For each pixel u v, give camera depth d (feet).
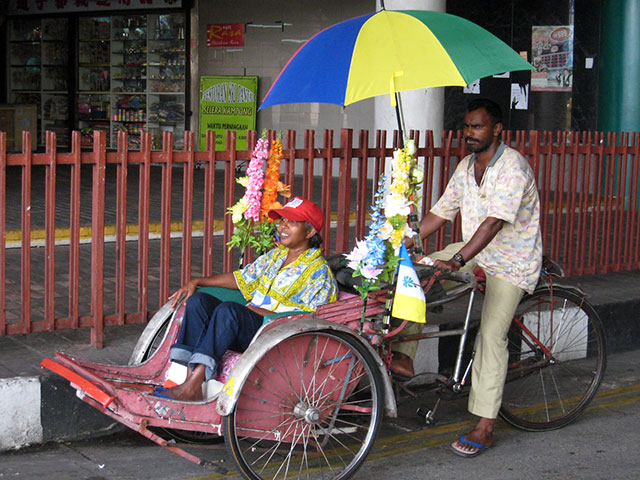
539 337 16.92
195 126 51.37
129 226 27.14
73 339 16.52
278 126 48.98
